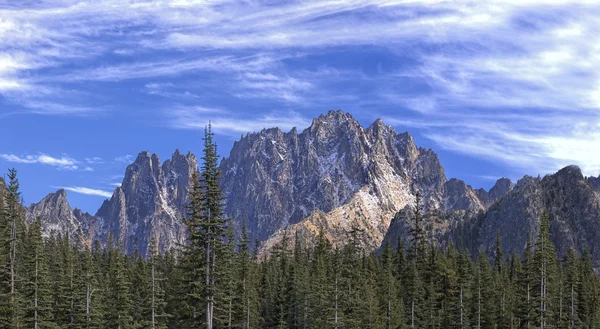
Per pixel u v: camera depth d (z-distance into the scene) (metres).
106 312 99.38
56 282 100.75
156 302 95.62
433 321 121.50
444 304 125.50
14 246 89.44
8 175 90.81
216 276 75.06
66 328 95.75
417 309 121.81
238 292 114.19
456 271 130.25
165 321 104.12
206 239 73.50
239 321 113.25
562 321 128.62
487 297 130.38
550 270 115.44
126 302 100.31
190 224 73.88
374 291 119.62
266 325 127.94
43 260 93.56
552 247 115.25
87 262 120.69
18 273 93.06
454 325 121.50
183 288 76.81
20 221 98.25
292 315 124.31
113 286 113.12
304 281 127.12
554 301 130.12
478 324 122.81
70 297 96.12
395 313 115.75
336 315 102.12
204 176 74.06
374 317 110.31
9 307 85.56
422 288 124.44
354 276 124.50
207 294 73.62
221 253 74.56
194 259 74.00
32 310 89.06
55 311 99.06
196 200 74.00
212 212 73.94
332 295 104.94
